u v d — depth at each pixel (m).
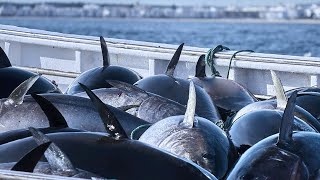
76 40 10.05
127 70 8.62
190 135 6.00
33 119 6.78
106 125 5.46
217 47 9.17
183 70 9.48
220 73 9.33
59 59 10.38
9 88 7.83
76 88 8.23
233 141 6.39
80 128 6.84
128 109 7.34
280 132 5.34
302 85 8.95
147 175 5.09
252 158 5.18
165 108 7.25
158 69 9.66
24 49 10.52
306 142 5.32
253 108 7.01
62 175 5.04
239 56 9.07
